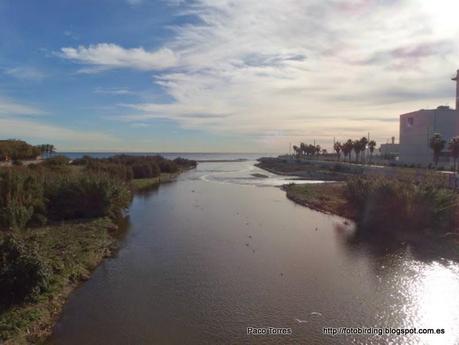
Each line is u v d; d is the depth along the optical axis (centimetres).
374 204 2903
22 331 1173
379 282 1714
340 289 1634
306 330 1288
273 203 4184
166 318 1357
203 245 2325
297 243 2386
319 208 3722
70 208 2877
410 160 9144
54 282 1523
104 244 2203
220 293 1584
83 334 1237
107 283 1680
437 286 1667
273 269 1886
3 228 2223
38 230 2358
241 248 2266
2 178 2695
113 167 5409
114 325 1300
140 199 4447
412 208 2614
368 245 2333
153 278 1750
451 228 2516
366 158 12656
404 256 2100
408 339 1241
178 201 4288
